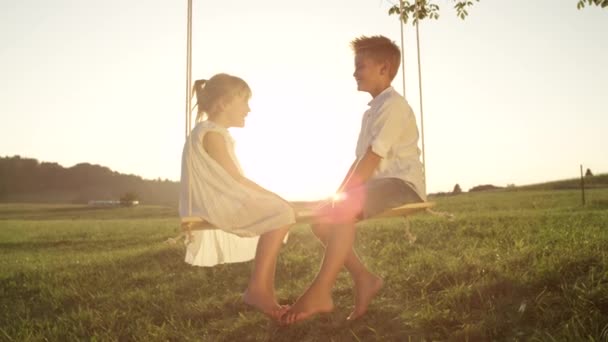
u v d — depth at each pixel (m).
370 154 3.44
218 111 3.72
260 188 3.48
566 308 3.61
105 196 153.12
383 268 5.47
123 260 8.34
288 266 6.20
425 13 7.03
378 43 3.79
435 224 8.52
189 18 3.45
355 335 3.85
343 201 3.39
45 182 171.38
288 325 4.19
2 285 7.61
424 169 3.98
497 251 5.36
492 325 3.65
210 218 3.41
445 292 4.32
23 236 19.12
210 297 5.39
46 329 5.08
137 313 5.17
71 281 7.08
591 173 35.50
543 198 22.14
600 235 5.73
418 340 3.71
